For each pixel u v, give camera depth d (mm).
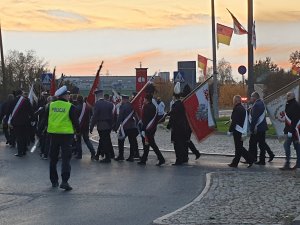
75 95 16750
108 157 16078
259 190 10586
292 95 13898
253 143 15398
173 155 18359
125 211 8945
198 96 16719
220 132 27203
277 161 16438
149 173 13609
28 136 19344
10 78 53656
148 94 15477
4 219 8406
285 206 8891
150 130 15344
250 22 23688
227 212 8469
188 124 15781
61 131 11141
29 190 11078
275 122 16141
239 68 29156
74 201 9883
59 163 15523
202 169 14430
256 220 7879
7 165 15227
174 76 28766
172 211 8914
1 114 19078
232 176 12750
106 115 16031
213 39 35969
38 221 8250
